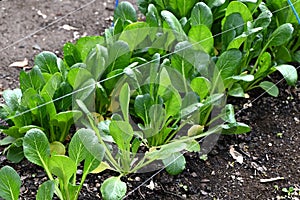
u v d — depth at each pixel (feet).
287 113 6.23
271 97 6.38
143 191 5.40
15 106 5.49
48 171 5.02
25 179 5.43
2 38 7.12
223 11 6.28
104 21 7.51
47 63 5.63
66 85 5.40
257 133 6.01
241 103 6.28
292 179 5.62
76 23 7.45
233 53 5.63
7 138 5.53
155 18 5.87
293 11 6.21
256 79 6.31
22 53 6.93
